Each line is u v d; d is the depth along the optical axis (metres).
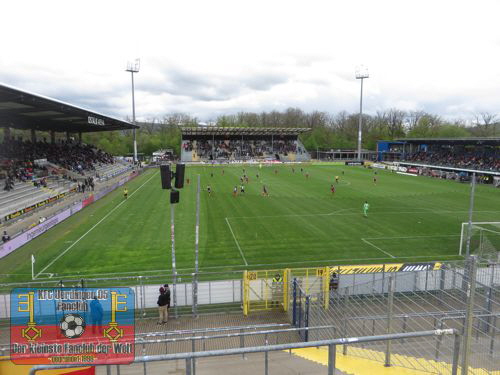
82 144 77.50
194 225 30.19
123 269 20.66
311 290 15.69
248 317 14.89
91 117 47.00
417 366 7.93
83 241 25.78
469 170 64.31
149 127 171.75
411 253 23.47
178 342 12.68
